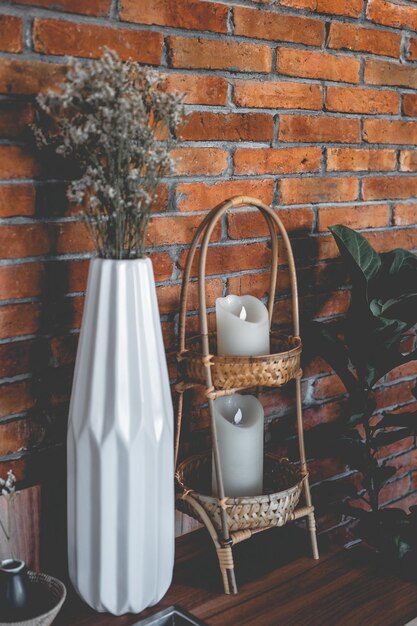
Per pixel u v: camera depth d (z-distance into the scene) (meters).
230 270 1.64
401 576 1.53
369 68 1.81
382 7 1.80
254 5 1.56
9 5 1.22
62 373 1.40
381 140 1.88
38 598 1.23
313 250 1.79
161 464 1.25
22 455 1.37
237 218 1.62
